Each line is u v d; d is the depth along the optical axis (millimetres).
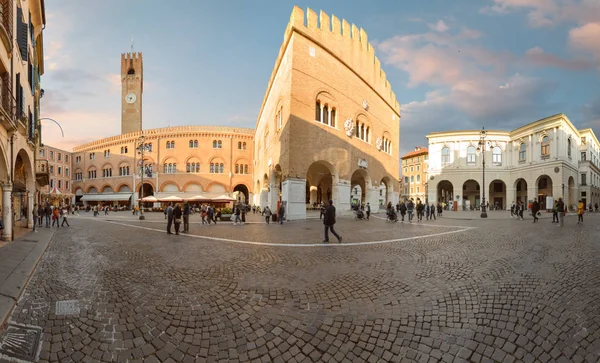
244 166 50625
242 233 14289
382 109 36406
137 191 49844
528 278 5883
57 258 8391
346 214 27500
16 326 4012
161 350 3531
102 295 5230
